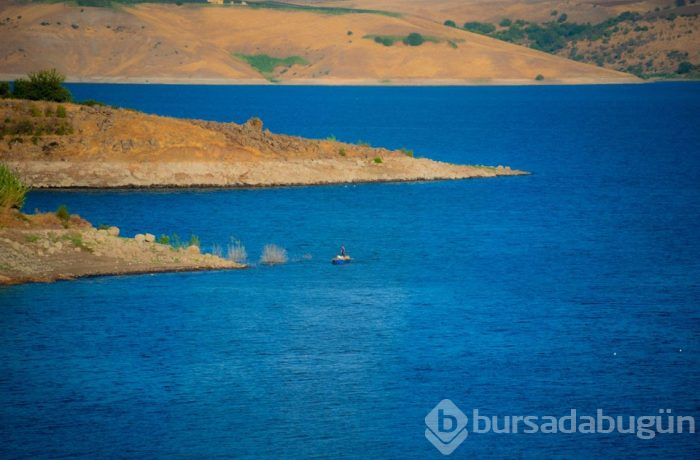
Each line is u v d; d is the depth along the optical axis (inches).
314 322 7701.8
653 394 6318.9
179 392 6318.9
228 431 5787.4
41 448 5590.6
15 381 6476.4
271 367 6722.4
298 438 5708.7
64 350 7022.6
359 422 5895.7
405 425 5880.9
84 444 5639.8
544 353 7012.8
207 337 7308.1
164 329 7480.3
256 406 6117.1
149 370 6678.2
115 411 6048.2
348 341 7244.1
